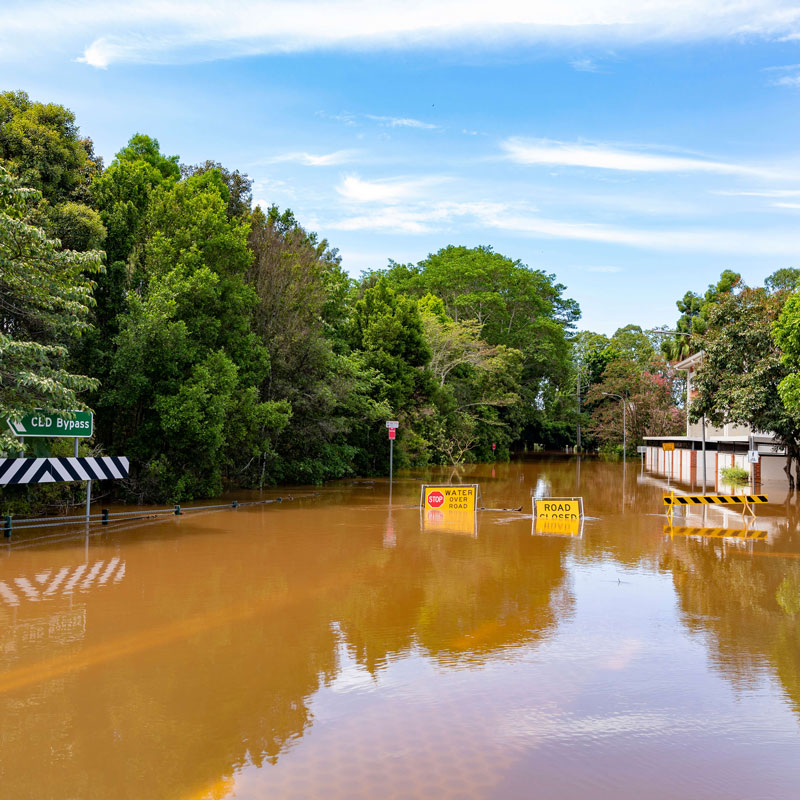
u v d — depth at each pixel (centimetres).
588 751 533
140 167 2361
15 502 1619
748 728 580
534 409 7638
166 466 2028
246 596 997
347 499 2344
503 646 791
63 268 1423
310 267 2975
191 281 2019
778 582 1139
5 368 1361
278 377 2770
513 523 1825
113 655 739
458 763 508
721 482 3494
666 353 7338
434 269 6888
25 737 543
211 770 492
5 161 1823
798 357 2420
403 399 3559
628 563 1293
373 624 870
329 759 511
